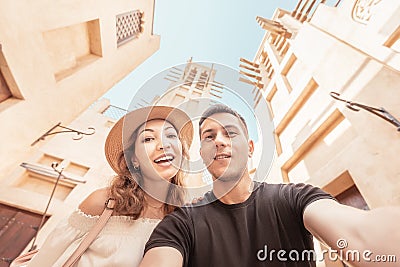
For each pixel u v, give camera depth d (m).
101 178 4.03
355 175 2.06
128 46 4.34
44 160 4.30
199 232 0.94
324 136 2.87
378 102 2.01
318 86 3.26
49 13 2.36
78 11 2.72
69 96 3.12
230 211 1.01
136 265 1.04
